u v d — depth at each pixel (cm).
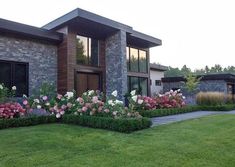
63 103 962
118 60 1489
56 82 1320
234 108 1777
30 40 1224
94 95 945
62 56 1315
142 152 506
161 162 447
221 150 522
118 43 1495
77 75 1380
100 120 770
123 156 481
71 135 657
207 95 1720
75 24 1330
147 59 1936
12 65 1145
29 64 1210
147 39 1744
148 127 781
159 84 2498
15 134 661
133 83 1775
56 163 439
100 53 1520
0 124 769
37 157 471
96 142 588
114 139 616
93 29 1441
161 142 583
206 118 1008
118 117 793
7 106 859
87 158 469
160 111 1189
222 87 2155
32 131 705
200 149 527
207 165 433
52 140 600
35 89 1222
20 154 489
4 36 1123
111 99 898
